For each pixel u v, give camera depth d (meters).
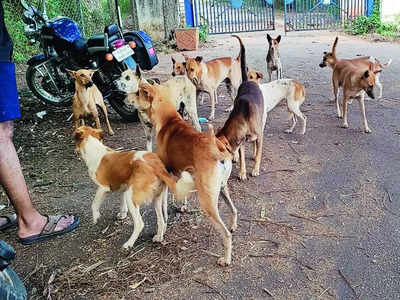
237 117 1.77
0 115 1.35
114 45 2.51
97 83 2.61
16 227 1.63
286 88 2.28
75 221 1.59
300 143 2.22
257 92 1.94
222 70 2.75
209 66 2.66
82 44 2.62
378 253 1.35
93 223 1.62
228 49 5.02
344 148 2.12
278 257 1.36
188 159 1.41
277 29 6.48
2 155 1.40
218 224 1.33
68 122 2.78
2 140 1.39
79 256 1.43
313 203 1.65
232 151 1.74
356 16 6.22
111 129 2.56
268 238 1.46
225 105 2.99
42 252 1.46
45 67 2.78
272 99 2.26
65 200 1.81
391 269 1.27
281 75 3.41
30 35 2.76
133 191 1.40
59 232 1.54
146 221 1.60
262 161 2.04
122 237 1.52
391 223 1.50
